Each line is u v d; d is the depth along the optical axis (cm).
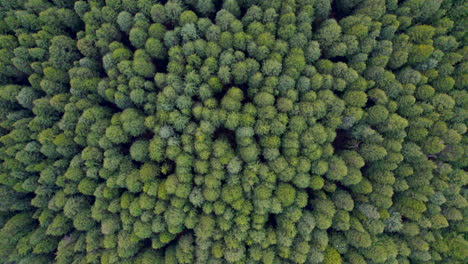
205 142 2827
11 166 3006
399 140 2784
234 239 2766
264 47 2759
